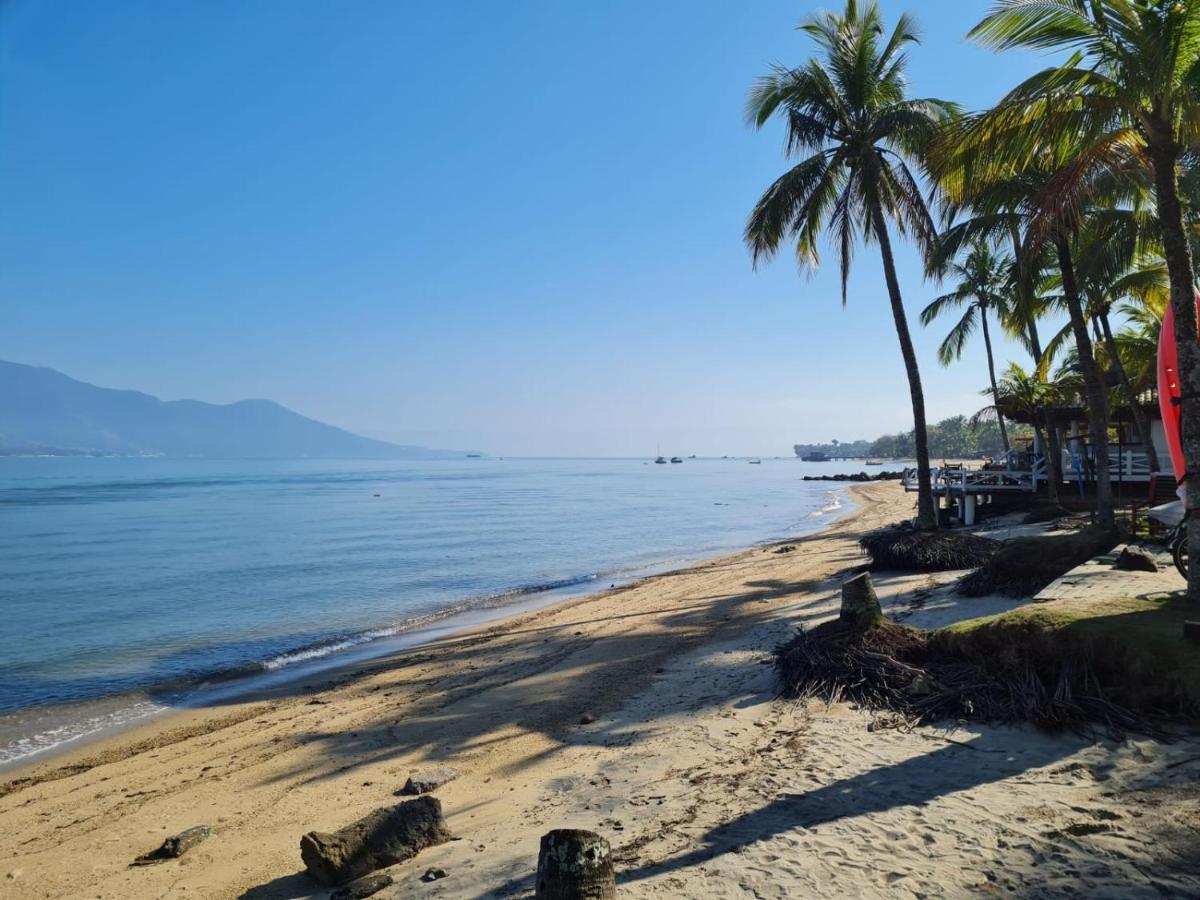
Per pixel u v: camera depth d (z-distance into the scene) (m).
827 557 23.08
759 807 5.23
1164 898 3.60
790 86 19.12
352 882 5.02
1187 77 9.05
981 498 28.34
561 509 62.06
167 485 112.50
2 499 76.38
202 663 14.18
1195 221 15.75
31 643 16.08
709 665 10.66
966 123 9.54
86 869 5.96
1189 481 7.44
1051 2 8.42
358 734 9.18
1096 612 7.17
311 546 35.31
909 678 7.56
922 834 4.53
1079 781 5.05
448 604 20.28
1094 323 25.64
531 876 4.49
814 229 20.61
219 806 7.19
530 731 8.66
